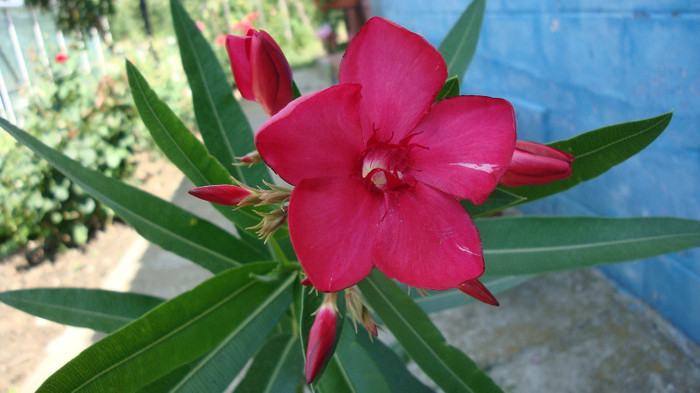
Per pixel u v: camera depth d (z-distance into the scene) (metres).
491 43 0.55
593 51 0.40
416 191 0.11
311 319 0.13
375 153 0.11
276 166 0.10
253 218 0.15
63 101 0.69
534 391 0.36
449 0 0.56
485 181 0.10
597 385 0.36
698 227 0.16
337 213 0.10
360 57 0.11
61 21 1.22
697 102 0.33
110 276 0.57
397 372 0.19
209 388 0.15
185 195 0.74
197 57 0.17
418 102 0.11
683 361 0.36
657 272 0.40
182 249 0.18
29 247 0.64
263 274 0.16
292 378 0.17
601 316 0.41
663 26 0.34
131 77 0.14
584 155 0.14
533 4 0.46
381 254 0.10
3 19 0.94
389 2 0.78
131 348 0.13
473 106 0.11
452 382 0.15
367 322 0.13
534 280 0.47
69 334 0.48
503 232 0.17
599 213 0.44
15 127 0.15
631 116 0.38
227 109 0.17
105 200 0.16
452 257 0.10
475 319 0.43
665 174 0.37
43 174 0.61
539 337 0.40
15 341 0.48
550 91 0.46
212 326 0.14
